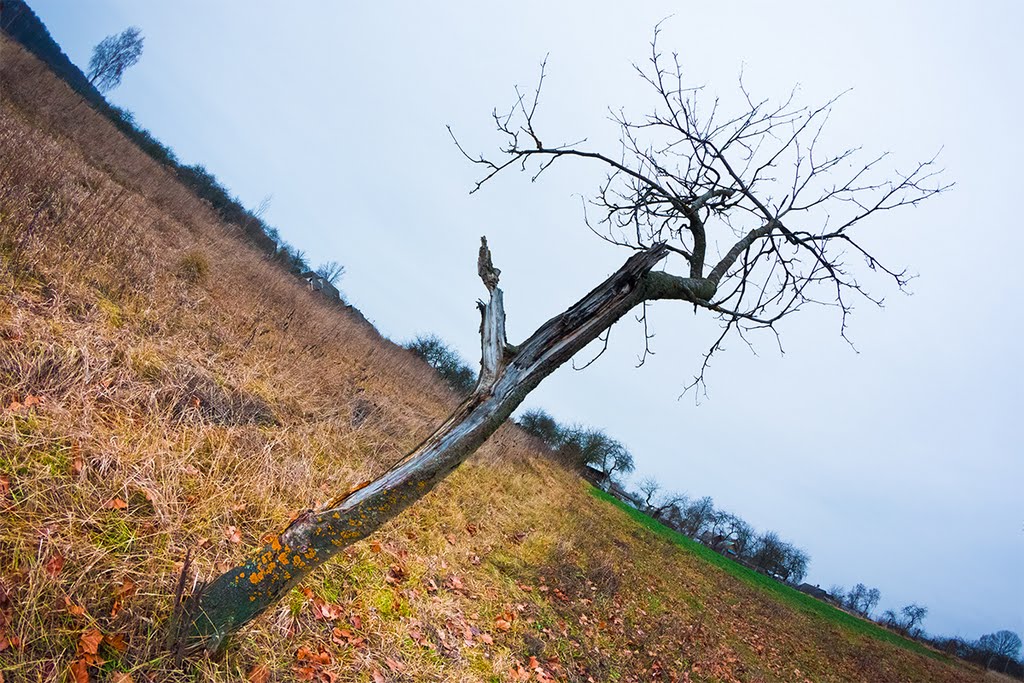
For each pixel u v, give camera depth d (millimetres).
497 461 12141
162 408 4688
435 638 4367
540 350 2723
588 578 8594
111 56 44875
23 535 2752
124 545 3088
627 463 42031
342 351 12914
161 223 11914
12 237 5699
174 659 2574
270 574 2619
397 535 5523
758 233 3424
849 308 3359
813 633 15430
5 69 16578
